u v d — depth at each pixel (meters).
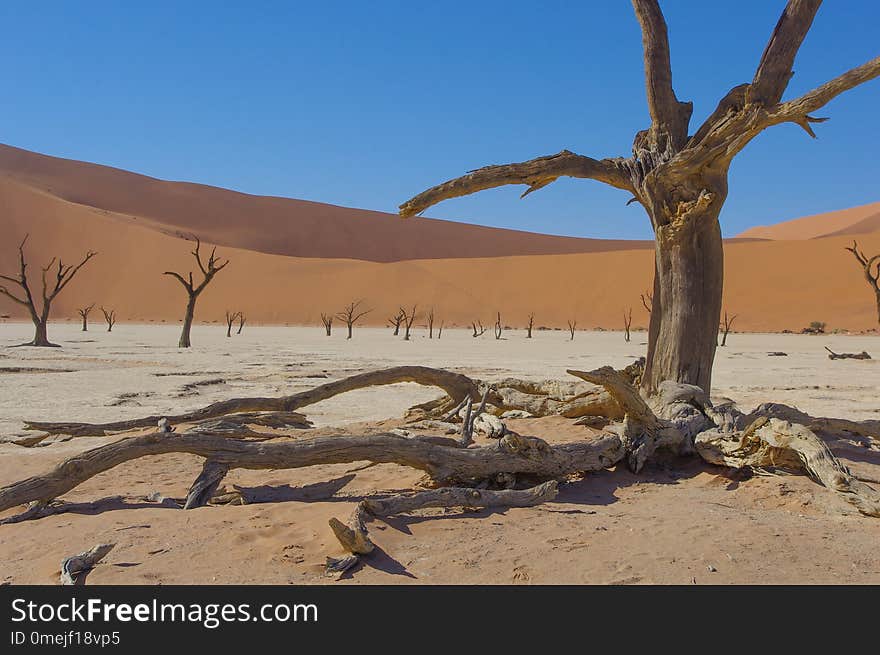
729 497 7.56
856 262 116.69
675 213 9.53
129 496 7.25
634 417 8.61
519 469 7.58
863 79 7.86
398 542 5.72
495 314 123.56
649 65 9.73
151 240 131.62
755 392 19.98
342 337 69.88
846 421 9.95
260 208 192.50
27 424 9.58
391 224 198.12
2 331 67.38
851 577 5.30
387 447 7.19
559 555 5.57
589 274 129.50
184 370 25.67
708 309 9.70
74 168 185.62
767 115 8.59
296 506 6.61
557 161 9.52
